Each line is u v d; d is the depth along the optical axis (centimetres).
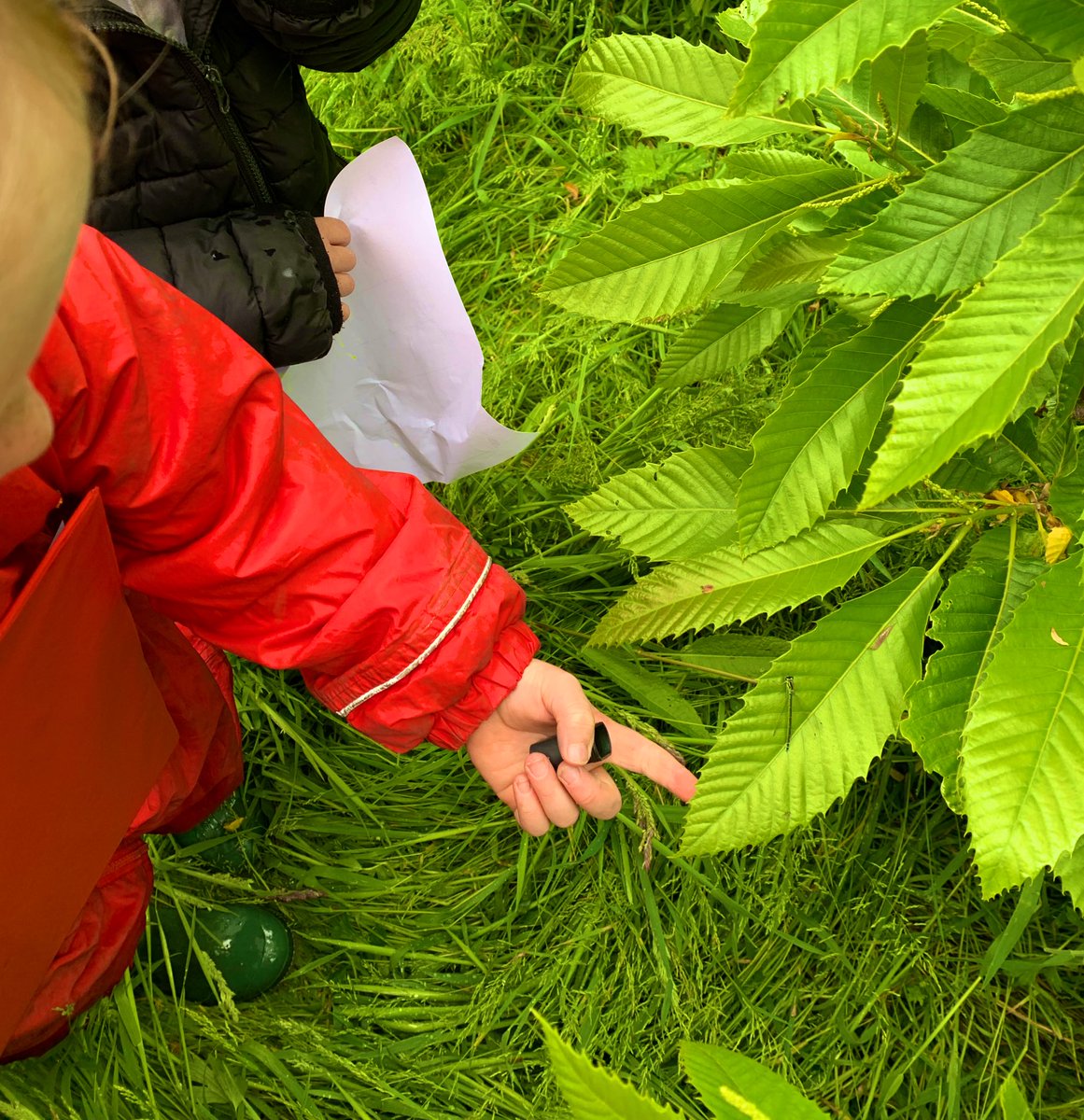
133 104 120
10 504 75
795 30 56
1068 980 130
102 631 83
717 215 90
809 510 96
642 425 169
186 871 141
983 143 71
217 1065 134
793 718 104
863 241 75
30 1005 112
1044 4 58
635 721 144
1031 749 77
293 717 154
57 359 75
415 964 143
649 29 194
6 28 36
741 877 138
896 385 96
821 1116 45
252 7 118
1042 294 57
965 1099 126
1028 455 106
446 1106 133
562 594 158
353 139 200
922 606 105
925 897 134
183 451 84
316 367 143
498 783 111
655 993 136
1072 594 80
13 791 78
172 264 125
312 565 93
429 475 146
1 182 37
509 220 190
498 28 195
